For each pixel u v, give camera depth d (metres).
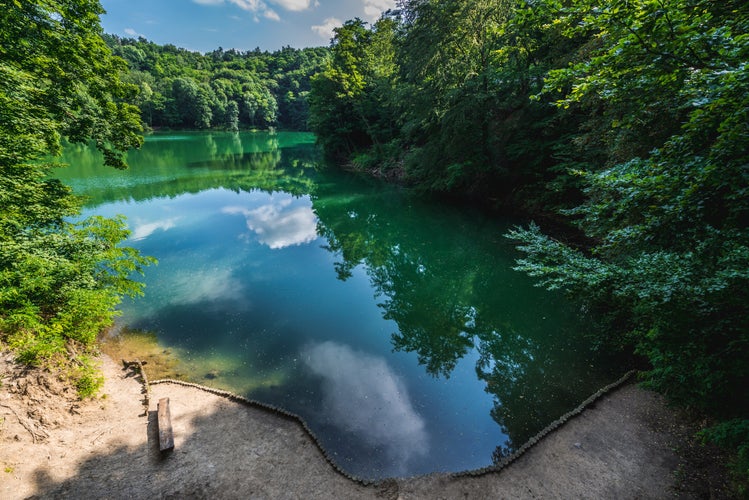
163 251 14.23
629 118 4.16
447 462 5.53
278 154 49.53
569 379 7.38
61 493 4.42
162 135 73.06
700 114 2.77
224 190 26.41
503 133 20.12
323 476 5.05
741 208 2.97
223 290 11.38
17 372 5.52
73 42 9.02
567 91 15.32
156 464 5.03
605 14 3.14
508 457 5.33
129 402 6.20
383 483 4.99
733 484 4.45
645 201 3.71
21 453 4.70
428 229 18.95
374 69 38.03
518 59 18.84
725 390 4.17
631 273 4.25
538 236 5.62
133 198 22.47
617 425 5.79
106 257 8.03
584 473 5.02
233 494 4.70
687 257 4.04
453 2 17.81
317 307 10.75
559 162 16.97
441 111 20.66
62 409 5.55
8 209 7.22
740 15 2.98
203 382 7.11
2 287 6.07
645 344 5.40
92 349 7.39
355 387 7.25
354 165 38.06
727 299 3.59
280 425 5.96
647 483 4.80
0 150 6.99
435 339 9.56
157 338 8.54
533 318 10.34
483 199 21.75
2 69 6.91
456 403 6.93
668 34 2.97
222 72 108.69
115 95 10.38
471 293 12.45
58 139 8.93
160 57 119.75
